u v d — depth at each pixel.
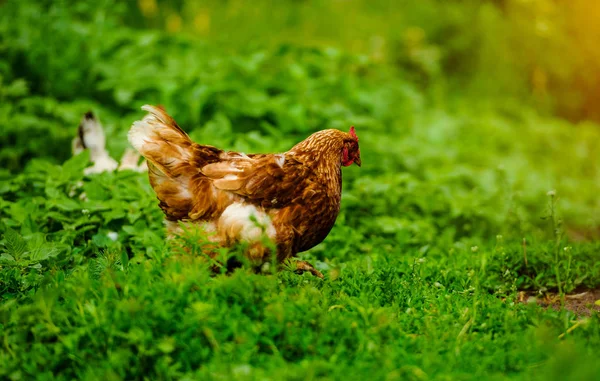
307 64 15.16
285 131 12.78
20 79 13.14
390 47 20.50
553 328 5.40
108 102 14.18
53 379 4.65
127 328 4.85
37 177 8.88
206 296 5.14
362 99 14.59
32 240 6.88
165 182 6.02
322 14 20.97
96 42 14.32
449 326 5.49
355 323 5.05
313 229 6.38
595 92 21.36
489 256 7.58
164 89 12.85
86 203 7.95
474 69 20.44
